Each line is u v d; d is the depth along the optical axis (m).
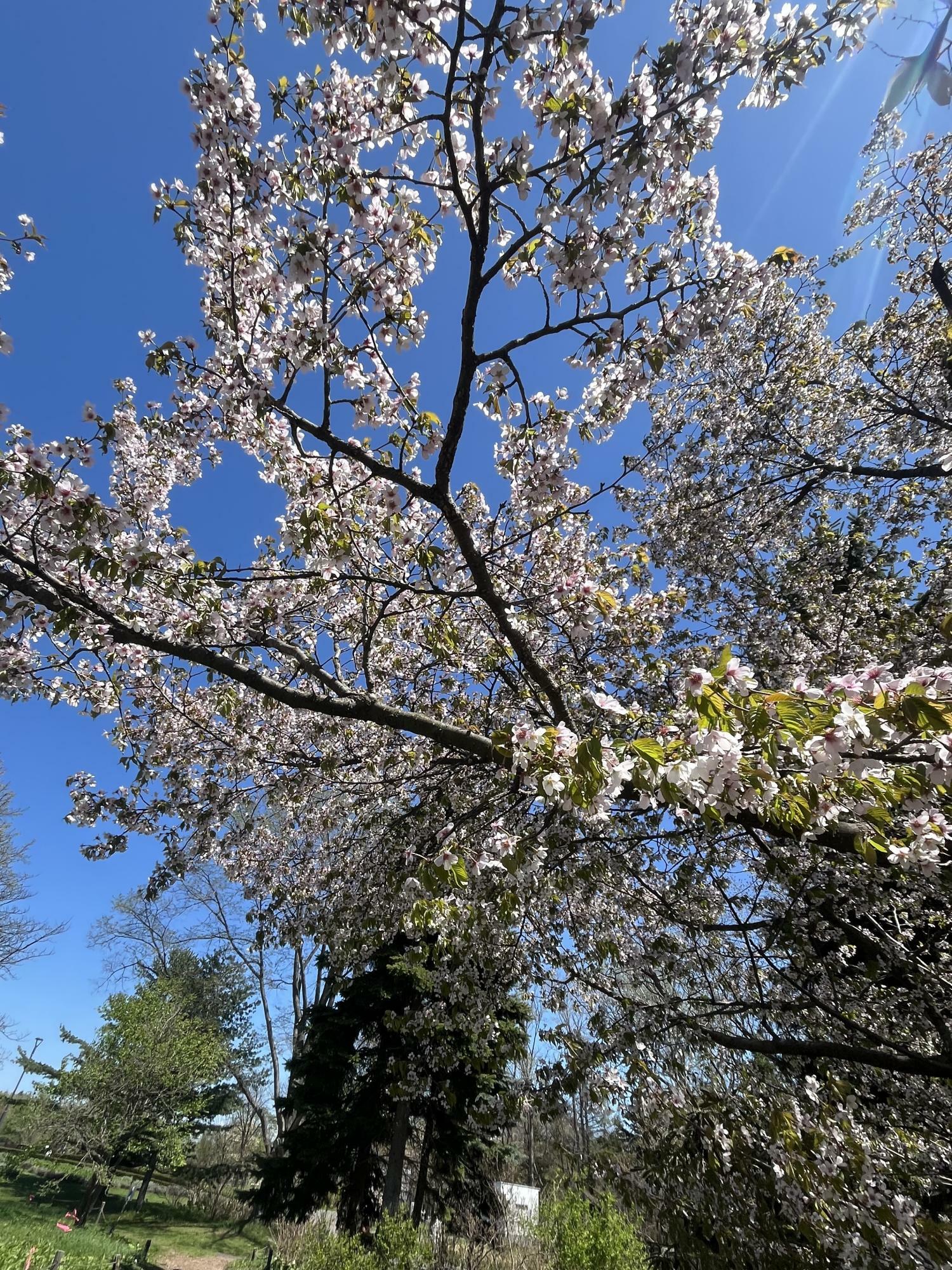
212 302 3.99
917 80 1.13
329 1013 11.84
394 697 6.58
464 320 3.28
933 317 7.40
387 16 2.53
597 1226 6.05
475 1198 10.99
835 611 7.58
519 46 2.58
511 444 4.25
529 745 2.40
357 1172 11.16
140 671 5.66
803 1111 3.71
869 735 1.84
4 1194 16.03
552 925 5.50
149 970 23.91
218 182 3.28
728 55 2.69
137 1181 23.50
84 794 5.76
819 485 7.90
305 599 5.41
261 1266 12.73
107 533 3.65
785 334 8.04
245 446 4.92
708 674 2.01
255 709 6.25
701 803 2.12
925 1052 5.12
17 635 5.14
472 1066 7.23
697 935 5.62
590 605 4.90
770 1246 3.46
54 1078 16.19
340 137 3.19
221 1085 23.83
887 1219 3.02
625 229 2.98
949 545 7.52
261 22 2.97
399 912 6.58
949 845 3.08
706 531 7.66
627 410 3.79
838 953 5.31
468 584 5.71
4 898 18.06
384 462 3.88
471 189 3.49
